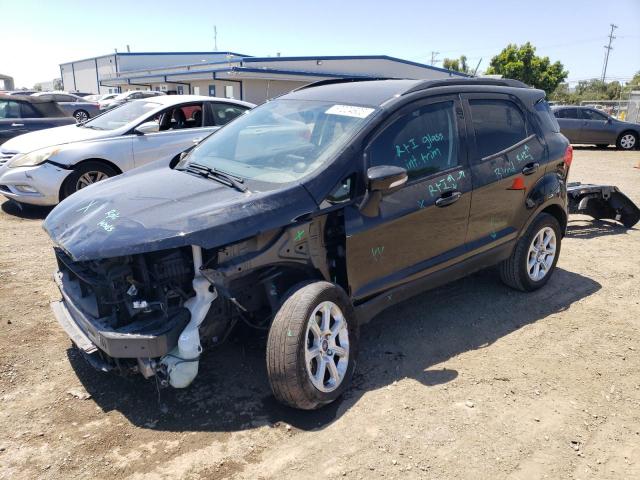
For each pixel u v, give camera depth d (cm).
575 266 578
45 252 584
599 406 327
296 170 338
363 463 273
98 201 337
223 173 352
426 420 308
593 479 268
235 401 322
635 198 969
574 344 403
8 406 314
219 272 289
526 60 4369
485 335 412
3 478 259
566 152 489
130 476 262
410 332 414
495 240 430
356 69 3175
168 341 284
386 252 351
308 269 327
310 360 302
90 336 304
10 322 416
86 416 307
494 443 291
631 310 466
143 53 5072
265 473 265
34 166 710
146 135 764
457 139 397
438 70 3475
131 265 296
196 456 276
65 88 7181
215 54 5106
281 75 2806
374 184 321
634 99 2980
